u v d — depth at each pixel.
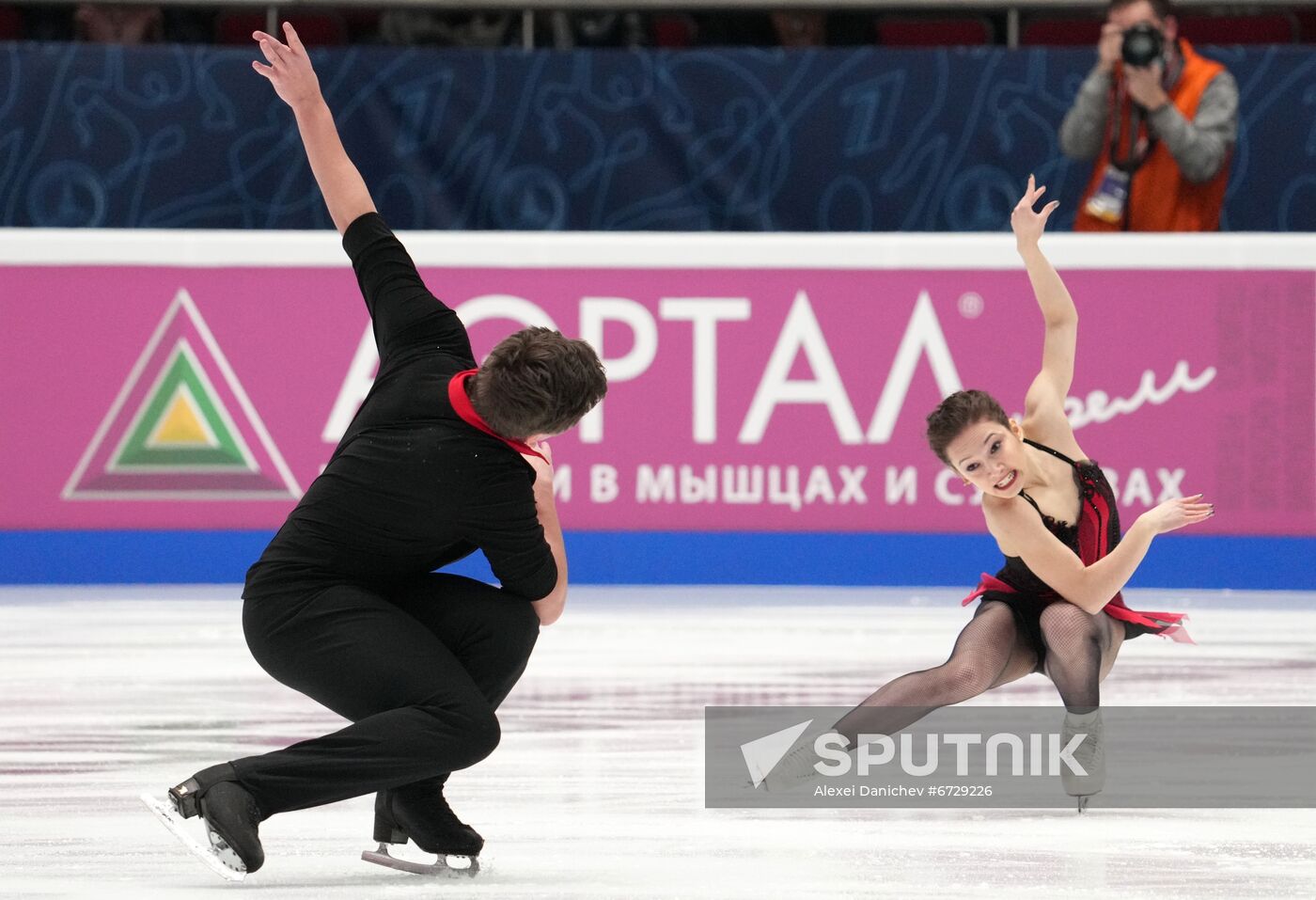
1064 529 11.27
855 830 9.92
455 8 26.58
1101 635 10.84
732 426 22.39
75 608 20.05
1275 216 25.03
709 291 22.33
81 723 13.20
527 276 22.31
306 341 22.36
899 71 25.08
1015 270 22.17
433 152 25.20
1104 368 22.17
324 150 9.47
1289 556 22.08
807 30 26.77
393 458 8.56
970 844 9.59
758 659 16.31
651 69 25.14
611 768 11.64
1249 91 24.92
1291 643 17.39
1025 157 25.08
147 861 9.13
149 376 22.36
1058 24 27.06
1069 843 9.61
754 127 25.20
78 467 22.38
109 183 24.84
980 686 10.70
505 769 11.61
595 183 25.25
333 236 22.36
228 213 25.05
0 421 22.27
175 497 22.42
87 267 22.27
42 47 24.66
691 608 20.08
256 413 22.38
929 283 22.27
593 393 8.54
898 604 20.58
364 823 10.28
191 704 14.02
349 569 8.77
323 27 26.72
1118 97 23.80
